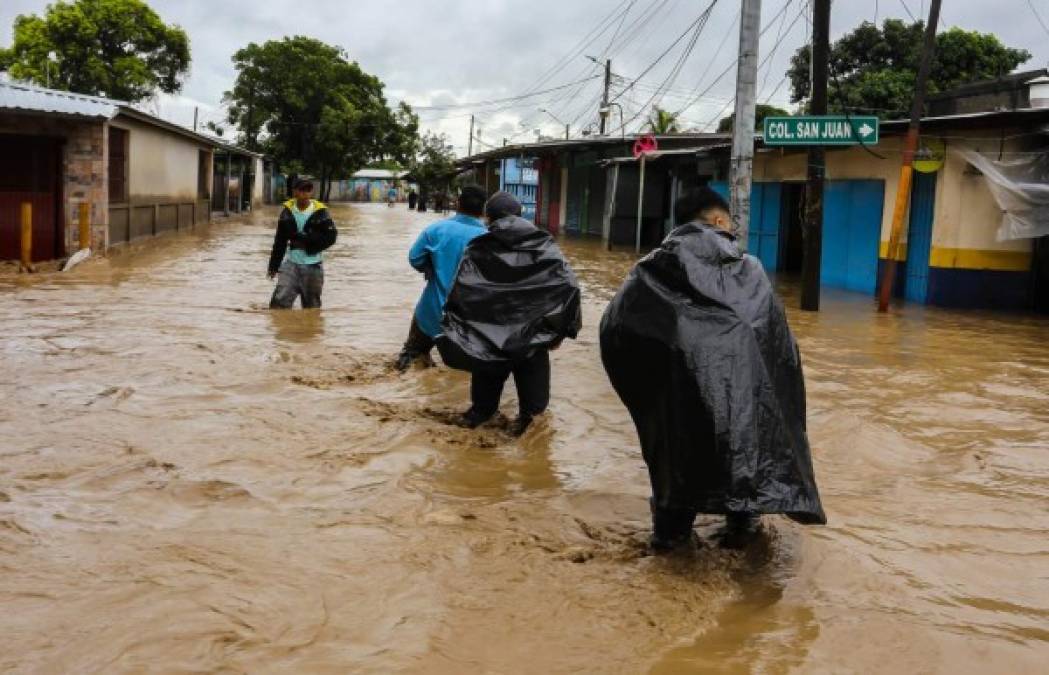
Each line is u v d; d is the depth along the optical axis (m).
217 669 2.95
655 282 4.03
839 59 28.14
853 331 11.52
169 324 9.90
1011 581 3.95
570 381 7.75
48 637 3.10
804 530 4.42
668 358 3.85
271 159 54.62
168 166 24.88
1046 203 13.36
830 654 3.25
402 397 6.96
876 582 3.85
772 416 3.78
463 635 3.28
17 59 43.56
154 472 4.90
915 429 6.59
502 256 6.13
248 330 9.65
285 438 5.66
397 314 11.20
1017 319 13.31
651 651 3.23
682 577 3.84
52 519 4.18
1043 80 18.70
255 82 56.56
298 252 11.06
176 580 3.58
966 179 14.44
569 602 3.57
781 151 19.39
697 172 24.06
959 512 4.79
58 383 6.92
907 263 15.60
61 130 17.38
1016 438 6.42
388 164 86.75
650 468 4.01
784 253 20.56
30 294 12.45
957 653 3.26
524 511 4.58
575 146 29.98
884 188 15.92
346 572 3.75
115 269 16.08
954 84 26.23
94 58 42.88
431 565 3.86
